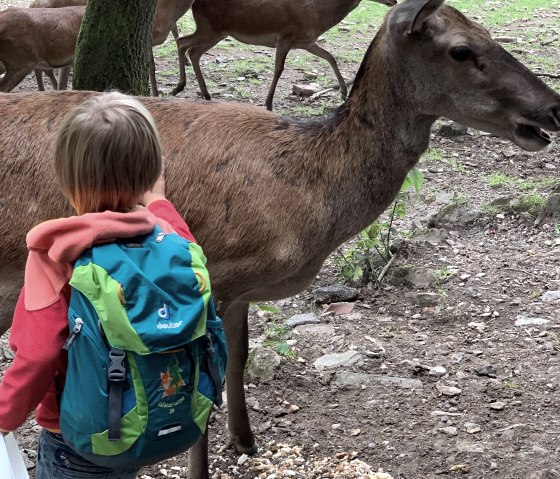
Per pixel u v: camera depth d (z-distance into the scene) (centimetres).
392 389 428
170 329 223
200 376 239
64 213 322
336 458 377
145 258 230
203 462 349
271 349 452
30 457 379
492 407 409
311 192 340
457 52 341
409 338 479
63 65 862
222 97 955
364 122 350
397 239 586
